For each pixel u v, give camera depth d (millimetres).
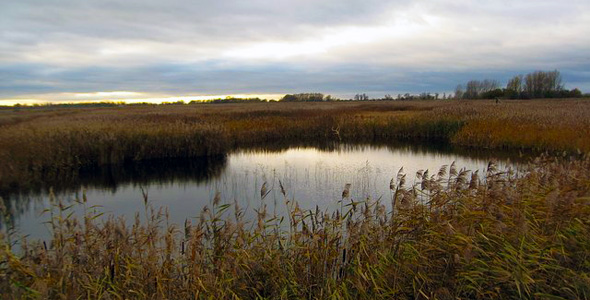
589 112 27016
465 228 4770
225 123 28953
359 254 4707
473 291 4160
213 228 5332
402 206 5367
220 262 4762
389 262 4637
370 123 28312
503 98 84250
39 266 4273
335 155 20250
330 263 4832
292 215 5398
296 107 54969
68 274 4277
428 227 5105
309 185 12656
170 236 4734
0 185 13008
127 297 4207
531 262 4191
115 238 4762
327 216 5555
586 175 6848
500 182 6098
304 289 4453
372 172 14953
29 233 8352
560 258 4305
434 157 19094
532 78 86750
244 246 5121
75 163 17016
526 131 21031
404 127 27500
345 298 4230
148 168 17156
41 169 15398
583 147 17250
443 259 4535
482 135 22375
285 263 4914
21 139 15648
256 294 4508
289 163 17562
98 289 4262
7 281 4059
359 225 5609
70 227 5051
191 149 19922
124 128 19875
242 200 11016
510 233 4746
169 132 19906
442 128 26375
